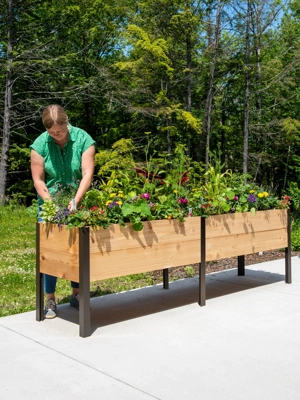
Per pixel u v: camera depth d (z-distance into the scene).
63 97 17.67
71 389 2.42
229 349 3.01
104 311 3.94
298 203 10.76
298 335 3.28
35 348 3.04
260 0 16.64
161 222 3.74
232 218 4.33
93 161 3.75
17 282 5.18
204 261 4.07
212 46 17.52
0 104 18.05
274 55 19.11
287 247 4.91
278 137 17.88
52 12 17.89
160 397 2.33
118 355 2.91
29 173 21.09
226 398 2.32
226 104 20.17
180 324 3.55
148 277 5.44
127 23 19.16
